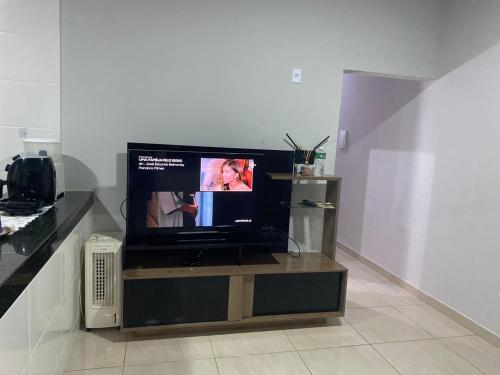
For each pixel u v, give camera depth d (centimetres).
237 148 268
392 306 319
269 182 293
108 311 249
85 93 259
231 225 270
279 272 259
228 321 255
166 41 267
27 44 248
